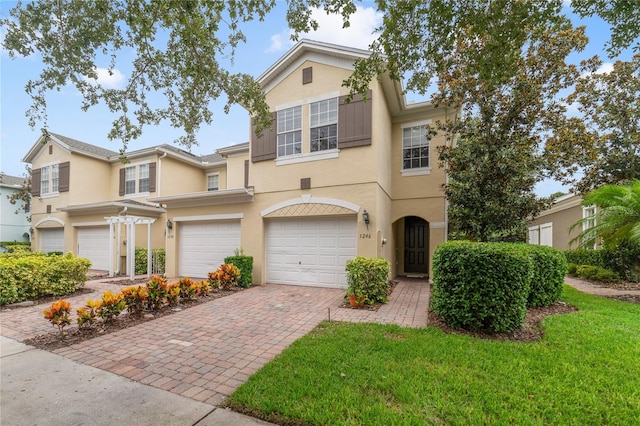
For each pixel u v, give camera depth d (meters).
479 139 8.98
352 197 9.20
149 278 12.12
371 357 4.09
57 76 4.54
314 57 9.96
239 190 10.34
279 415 2.95
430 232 10.97
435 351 4.23
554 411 2.90
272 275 10.46
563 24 4.21
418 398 3.11
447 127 9.52
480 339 4.76
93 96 4.94
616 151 11.19
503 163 8.56
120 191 17.83
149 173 16.77
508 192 8.62
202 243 11.85
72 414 3.07
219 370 4.00
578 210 14.68
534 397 3.11
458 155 9.20
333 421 2.80
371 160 9.04
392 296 8.20
